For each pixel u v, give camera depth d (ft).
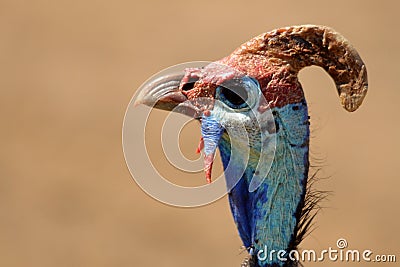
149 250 152.46
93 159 178.29
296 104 67.72
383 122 182.80
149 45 223.71
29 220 161.68
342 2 239.09
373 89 196.54
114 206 164.86
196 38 226.17
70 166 176.45
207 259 148.15
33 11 239.09
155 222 160.15
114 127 189.26
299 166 68.49
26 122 191.11
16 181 172.24
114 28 232.53
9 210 164.55
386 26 225.35
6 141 184.55
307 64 67.51
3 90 203.51
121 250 152.66
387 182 165.99
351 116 181.06
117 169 175.42
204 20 235.40
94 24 234.58
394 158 172.55
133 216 161.48
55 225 160.45
